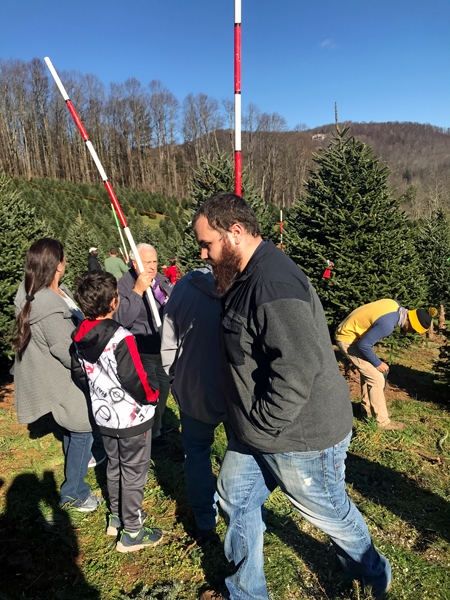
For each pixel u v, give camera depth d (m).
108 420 2.24
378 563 1.91
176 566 2.30
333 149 6.16
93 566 2.30
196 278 2.20
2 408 4.24
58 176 63.44
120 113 71.56
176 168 70.88
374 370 3.90
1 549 2.38
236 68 2.70
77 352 2.27
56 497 2.83
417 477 3.16
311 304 1.58
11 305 4.55
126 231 3.02
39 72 64.75
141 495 2.36
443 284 10.01
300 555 2.36
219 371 2.12
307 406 1.63
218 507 2.78
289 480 1.73
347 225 5.74
